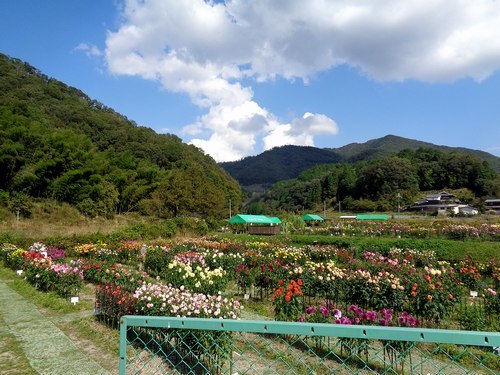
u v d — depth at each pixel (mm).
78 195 39812
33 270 10578
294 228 34625
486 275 13000
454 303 7797
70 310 8109
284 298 6816
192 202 42594
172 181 44719
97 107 103188
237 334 5918
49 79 95750
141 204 46969
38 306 8562
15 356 5414
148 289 6359
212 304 5512
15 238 19531
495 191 77688
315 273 8977
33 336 6332
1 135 39406
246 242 22000
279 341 5543
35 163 39938
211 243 19156
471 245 15977
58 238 20078
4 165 36875
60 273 9406
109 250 16672
